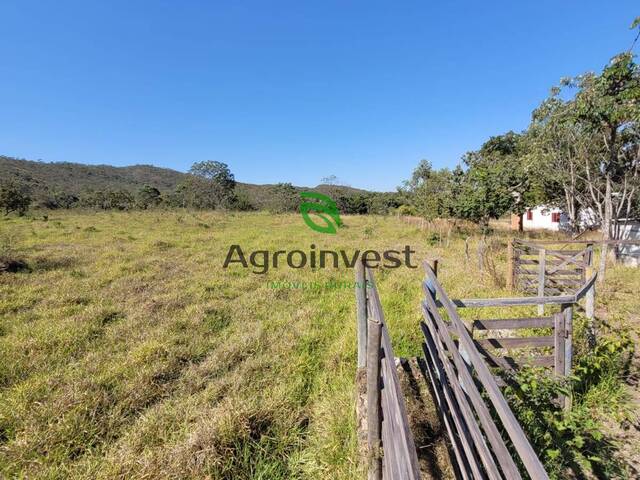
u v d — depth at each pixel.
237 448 2.22
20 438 2.30
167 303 4.96
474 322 2.73
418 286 5.93
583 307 4.63
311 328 4.29
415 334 3.92
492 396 1.22
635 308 4.69
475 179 11.56
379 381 1.80
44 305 4.81
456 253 9.44
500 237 12.69
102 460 2.19
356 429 2.39
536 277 5.70
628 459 2.11
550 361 2.78
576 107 6.82
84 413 2.55
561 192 11.15
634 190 8.08
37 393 2.78
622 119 6.23
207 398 2.81
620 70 5.83
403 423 1.15
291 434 2.44
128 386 2.89
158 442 2.36
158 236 11.65
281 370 3.25
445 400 2.30
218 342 3.88
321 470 2.15
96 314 4.45
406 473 1.06
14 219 16.52
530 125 9.52
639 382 2.88
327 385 3.06
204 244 10.24
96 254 8.23
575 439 1.96
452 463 2.05
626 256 8.45
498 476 1.13
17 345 3.54
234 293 5.63
